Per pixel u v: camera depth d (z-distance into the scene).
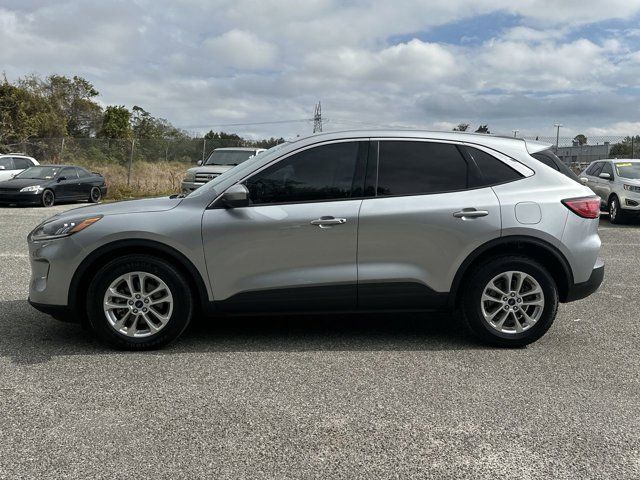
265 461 2.88
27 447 2.99
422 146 4.78
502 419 3.40
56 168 19.30
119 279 4.48
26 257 8.76
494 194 4.71
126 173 25.12
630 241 11.84
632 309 6.18
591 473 2.80
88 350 4.58
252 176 4.63
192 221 4.51
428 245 4.60
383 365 4.32
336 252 4.57
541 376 4.12
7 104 37.97
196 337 4.97
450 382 3.98
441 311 4.79
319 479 2.72
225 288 4.56
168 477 2.72
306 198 4.61
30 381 3.91
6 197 17.47
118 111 54.66
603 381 4.04
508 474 2.79
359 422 3.34
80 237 4.44
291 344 4.81
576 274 4.79
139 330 4.58
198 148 26.16
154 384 3.88
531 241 4.66
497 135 4.98
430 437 3.16
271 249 4.54
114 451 2.96
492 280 4.70
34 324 5.28
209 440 3.09
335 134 4.76
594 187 16.34
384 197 4.64
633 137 23.16
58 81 56.72
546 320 4.72
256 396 3.70
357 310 4.70
